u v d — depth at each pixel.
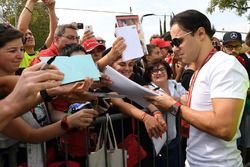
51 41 4.89
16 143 2.03
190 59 2.21
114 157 2.57
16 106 1.29
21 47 2.22
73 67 1.91
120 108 2.80
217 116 1.99
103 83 2.45
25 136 1.98
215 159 2.18
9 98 1.30
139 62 4.40
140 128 3.07
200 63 2.21
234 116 1.97
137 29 2.92
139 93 2.42
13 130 1.91
